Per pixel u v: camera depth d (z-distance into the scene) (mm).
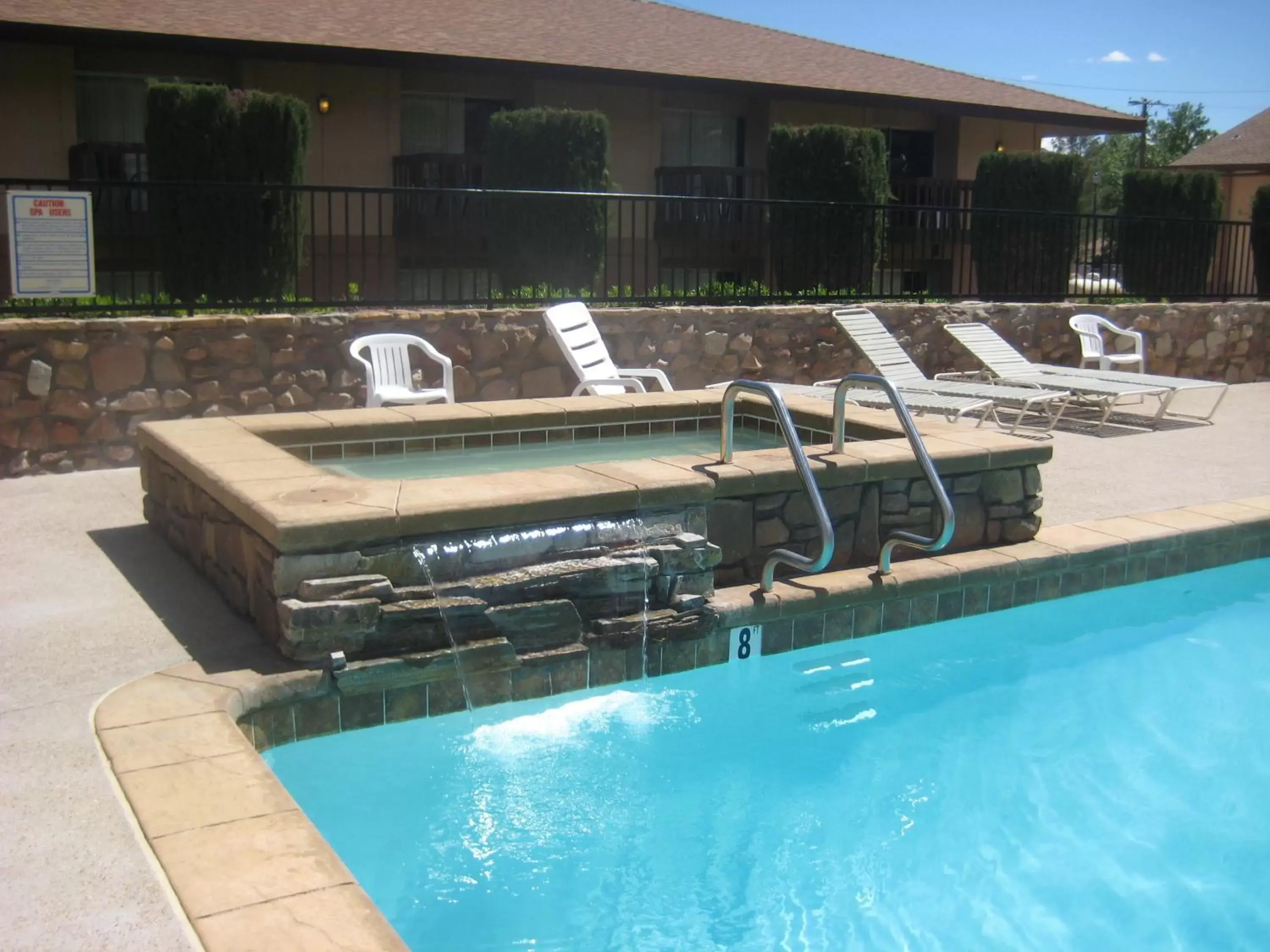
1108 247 12820
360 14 15102
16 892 2422
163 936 2273
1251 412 10156
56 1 12789
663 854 3383
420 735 3885
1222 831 3605
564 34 16516
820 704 4520
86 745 3141
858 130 13422
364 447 5586
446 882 3184
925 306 10586
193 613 4238
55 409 6773
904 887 3270
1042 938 3002
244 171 9820
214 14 13641
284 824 2703
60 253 6973
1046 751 4156
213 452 4734
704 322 9227
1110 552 5422
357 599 3734
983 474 5332
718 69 16484
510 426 5934
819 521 4434
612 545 4246
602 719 4191
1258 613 5602
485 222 14883
